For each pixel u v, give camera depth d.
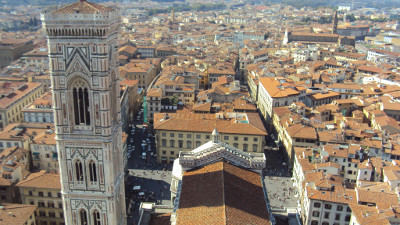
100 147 81.56
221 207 77.38
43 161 172.75
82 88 78.38
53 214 144.12
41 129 192.50
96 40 74.25
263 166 102.31
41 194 142.25
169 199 163.12
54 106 79.69
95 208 87.06
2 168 147.75
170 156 197.25
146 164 196.25
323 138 190.88
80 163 83.88
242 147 193.12
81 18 72.44
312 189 145.62
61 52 75.94
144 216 104.88
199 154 103.06
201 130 191.62
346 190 144.38
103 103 78.25
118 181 90.25
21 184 142.00
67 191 85.81
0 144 175.75
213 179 90.56
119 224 92.38
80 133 81.00
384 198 137.75
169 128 192.62
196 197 86.19
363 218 125.62
